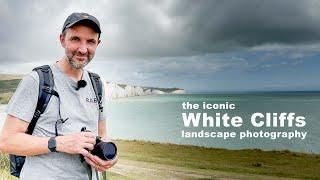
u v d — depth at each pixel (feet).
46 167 7.85
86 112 8.36
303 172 57.77
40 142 7.61
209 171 56.13
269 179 56.85
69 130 8.06
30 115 7.84
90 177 8.30
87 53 8.24
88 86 8.60
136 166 51.83
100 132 9.18
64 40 8.28
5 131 7.84
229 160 59.67
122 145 61.98
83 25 8.07
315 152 59.93
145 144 60.70
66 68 8.30
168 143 61.41
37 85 7.88
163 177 53.88
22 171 8.13
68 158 7.97
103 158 8.02
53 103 7.93
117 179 49.57
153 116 67.00
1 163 27.94
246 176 56.39
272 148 61.62
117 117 68.80
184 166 56.59
